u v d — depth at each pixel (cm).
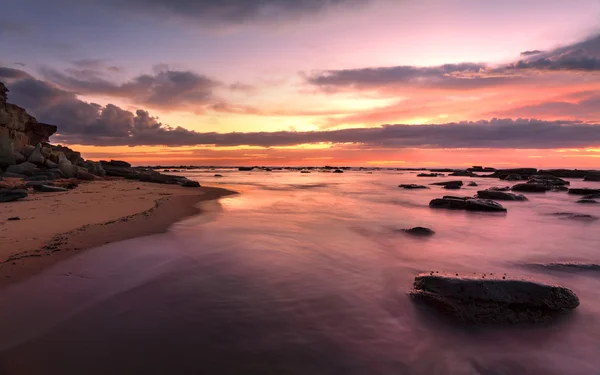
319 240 972
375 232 1141
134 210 1322
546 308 515
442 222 1376
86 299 508
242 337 429
